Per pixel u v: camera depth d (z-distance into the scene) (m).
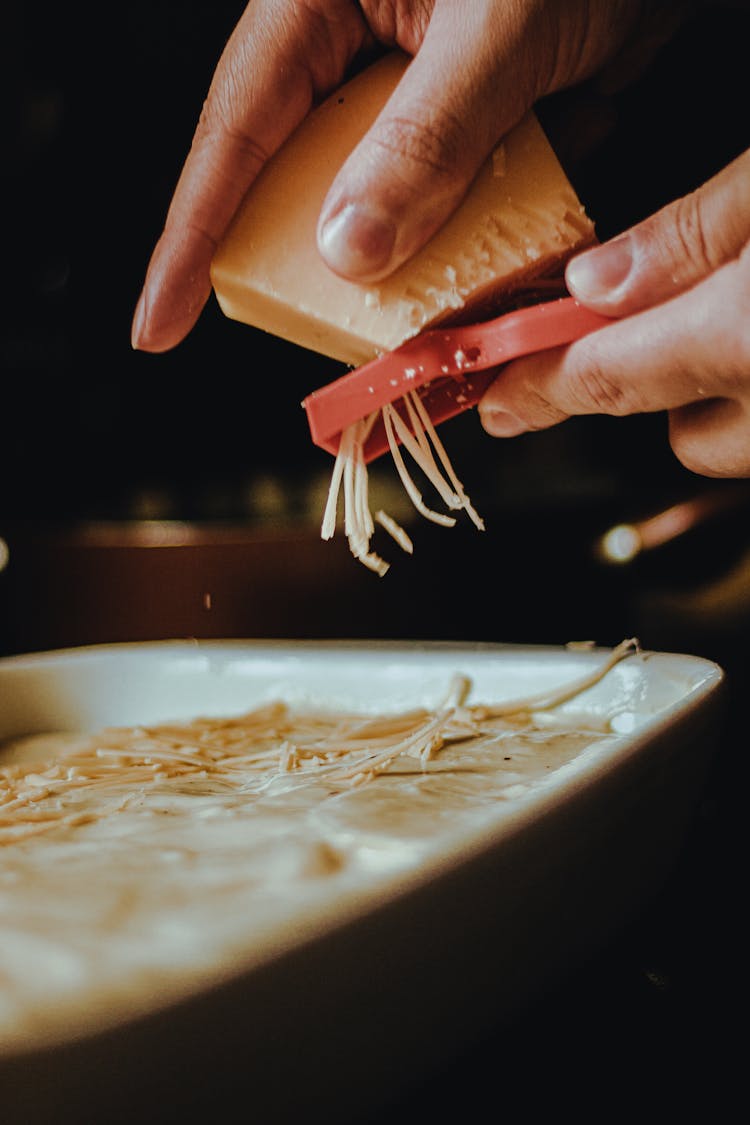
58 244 1.21
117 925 0.21
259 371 1.21
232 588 0.58
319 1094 0.20
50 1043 0.17
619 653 0.38
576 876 0.24
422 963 0.21
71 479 1.16
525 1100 0.23
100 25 1.06
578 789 0.24
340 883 0.21
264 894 0.22
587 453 1.01
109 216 1.19
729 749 0.45
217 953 0.19
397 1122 0.23
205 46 1.07
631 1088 0.24
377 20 0.34
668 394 0.29
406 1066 0.22
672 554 0.70
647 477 0.97
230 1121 0.19
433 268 0.29
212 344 1.19
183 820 0.27
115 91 1.11
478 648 0.42
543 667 0.39
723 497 0.69
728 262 0.27
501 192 0.30
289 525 0.67
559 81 0.36
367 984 0.20
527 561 0.67
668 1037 0.26
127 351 1.21
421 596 0.62
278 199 0.31
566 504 0.71
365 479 0.33
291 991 0.19
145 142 1.16
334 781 0.30
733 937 0.30
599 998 0.26
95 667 0.44
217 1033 0.19
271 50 0.32
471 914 0.22
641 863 0.27
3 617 0.60
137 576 0.58
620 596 0.72
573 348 0.29
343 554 0.59
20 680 0.43
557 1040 0.25
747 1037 0.25
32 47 1.07
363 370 0.29
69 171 1.16
